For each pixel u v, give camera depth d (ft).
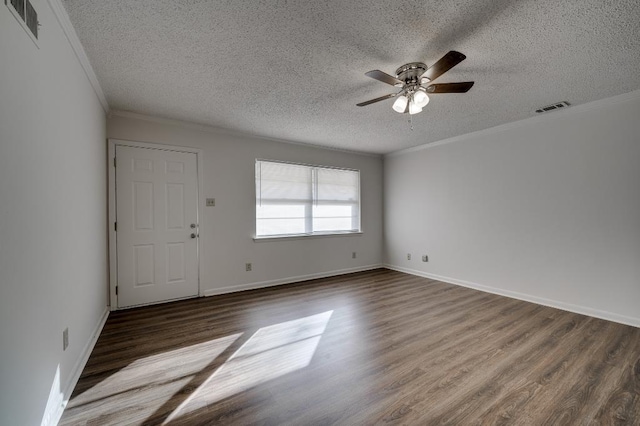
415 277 16.37
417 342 8.36
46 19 4.98
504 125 12.62
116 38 6.39
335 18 5.76
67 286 5.98
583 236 10.50
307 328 9.38
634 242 9.39
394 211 18.22
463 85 7.15
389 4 5.36
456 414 5.44
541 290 11.66
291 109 10.71
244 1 5.29
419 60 7.30
